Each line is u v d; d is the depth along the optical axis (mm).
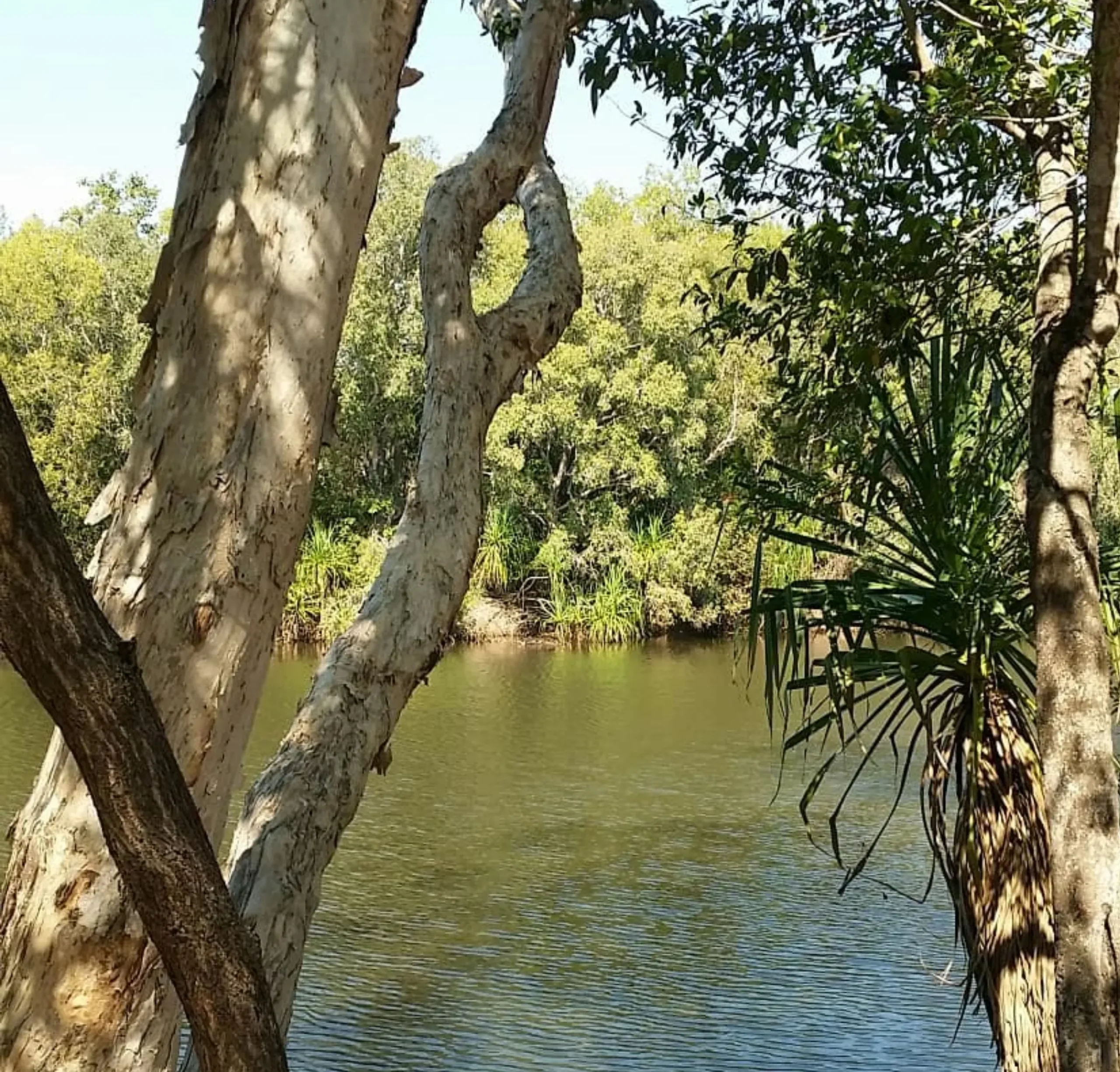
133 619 1747
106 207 34812
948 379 4438
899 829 13781
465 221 2949
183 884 1297
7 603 1209
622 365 30453
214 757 1776
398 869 12422
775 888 11930
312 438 1835
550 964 10055
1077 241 4586
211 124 1833
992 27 4918
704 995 9438
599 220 34688
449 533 2623
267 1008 1355
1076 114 4582
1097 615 3840
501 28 4430
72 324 31734
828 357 5391
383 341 31938
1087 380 4039
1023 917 4168
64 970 1688
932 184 5215
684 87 5258
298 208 1814
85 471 29875
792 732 18500
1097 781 3738
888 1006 9328
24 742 17078
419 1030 8844
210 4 1821
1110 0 3707
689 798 15117
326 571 29062
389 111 1908
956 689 4410
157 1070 1749
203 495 1773
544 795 15234
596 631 29953
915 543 4371
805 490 4730
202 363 1791
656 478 30234
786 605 4152
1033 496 3963
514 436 31250
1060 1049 3666
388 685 2486
